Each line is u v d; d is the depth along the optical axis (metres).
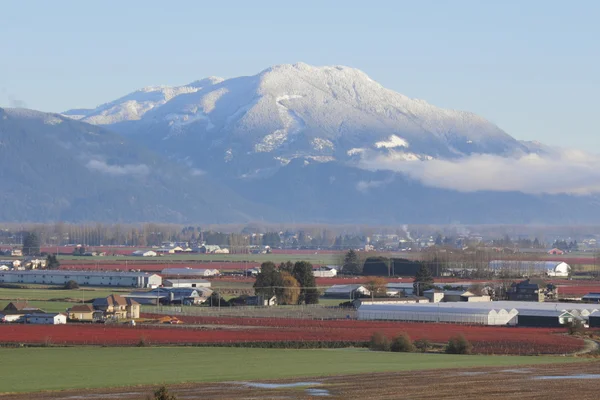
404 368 183.62
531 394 153.62
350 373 176.00
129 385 160.50
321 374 174.62
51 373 174.62
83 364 187.88
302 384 162.38
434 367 185.25
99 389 156.12
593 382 165.88
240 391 154.88
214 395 150.88
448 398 149.88
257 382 164.62
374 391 155.62
